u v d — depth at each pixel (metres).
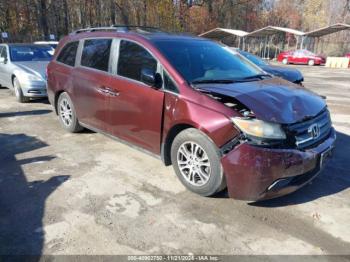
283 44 41.47
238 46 39.06
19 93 8.28
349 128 6.57
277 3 58.41
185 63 3.95
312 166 3.29
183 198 3.60
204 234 2.99
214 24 45.59
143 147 4.20
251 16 51.66
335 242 2.92
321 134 3.52
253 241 2.91
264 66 9.52
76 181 3.98
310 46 38.06
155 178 4.08
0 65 9.27
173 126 3.67
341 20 53.25
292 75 8.91
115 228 3.05
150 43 4.08
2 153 4.89
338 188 3.90
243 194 3.20
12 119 6.84
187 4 42.94
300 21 59.19
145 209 3.37
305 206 3.49
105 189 3.79
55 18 31.39
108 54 4.60
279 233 3.03
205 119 3.32
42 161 4.59
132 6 36.69
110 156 4.78
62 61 5.65
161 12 39.03
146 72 3.76
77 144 5.28
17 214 3.27
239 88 3.60
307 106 3.49
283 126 3.13
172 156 3.81
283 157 3.09
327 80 16.48
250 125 3.08
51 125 6.38
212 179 3.39
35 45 9.89
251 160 3.06
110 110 4.52
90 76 4.83
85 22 33.72
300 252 2.78
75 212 3.31
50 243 2.84
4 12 27.59
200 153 3.52
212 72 4.04
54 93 5.84
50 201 3.51
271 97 3.44
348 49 40.91
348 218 3.29
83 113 5.18
